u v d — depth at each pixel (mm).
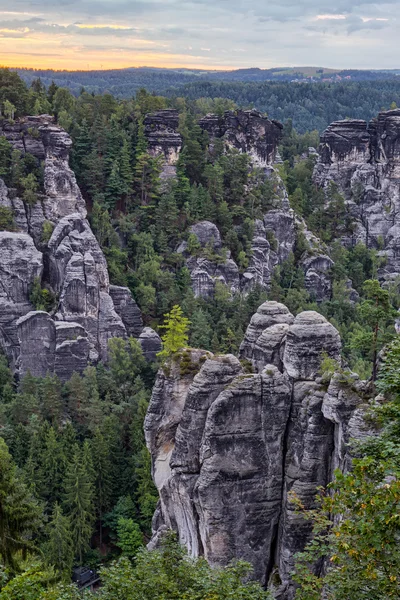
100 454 111625
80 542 100500
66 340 151250
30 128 175375
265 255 186250
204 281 171750
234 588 44125
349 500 34156
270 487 64125
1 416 123188
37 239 165125
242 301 166000
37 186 172250
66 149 173375
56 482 108500
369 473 35188
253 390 63781
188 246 178750
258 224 191125
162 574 44531
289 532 61719
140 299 166375
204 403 65875
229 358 67250
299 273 189250
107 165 186000
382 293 66312
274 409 64125
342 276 191250
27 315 150375
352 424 57438
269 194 199250
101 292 160875
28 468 106375
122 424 128125
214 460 63500
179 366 74375
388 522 32000
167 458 72625
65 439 117812
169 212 181375
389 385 39250
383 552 33375
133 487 113500
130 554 102062
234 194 196000
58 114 192500
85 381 136625
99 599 42844
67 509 104750
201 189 188250
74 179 173875
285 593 61469
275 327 73688
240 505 63750
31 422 119688
